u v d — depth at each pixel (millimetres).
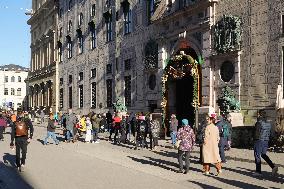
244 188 10250
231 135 18875
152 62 29047
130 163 15141
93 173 12703
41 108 59938
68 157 16984
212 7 22984
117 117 24125
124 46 33875
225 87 21125
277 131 17438
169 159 16359
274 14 19109
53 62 53625
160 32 28328
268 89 19250
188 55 24656
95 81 40125
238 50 20859
